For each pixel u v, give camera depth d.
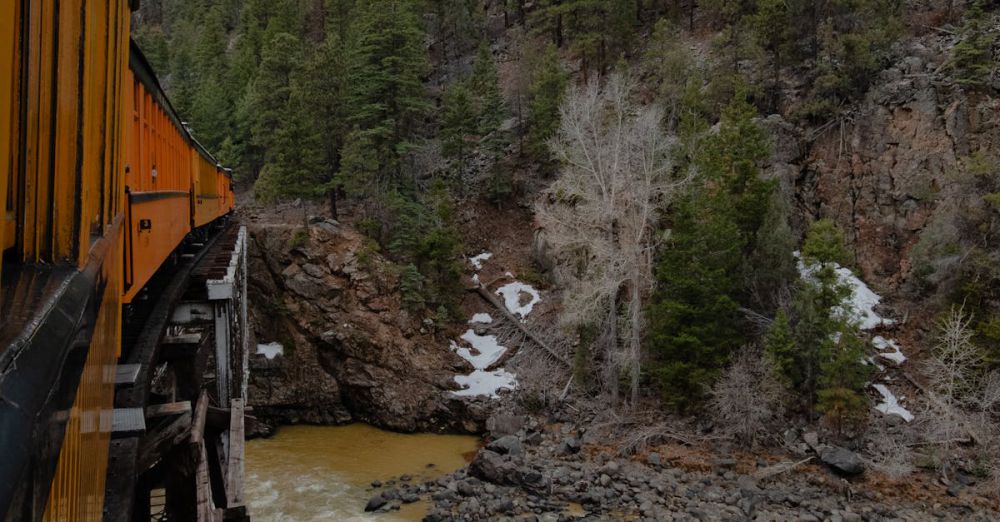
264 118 40.88
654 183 27.08
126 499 3.81
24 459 0.82
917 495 18.66
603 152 25.61
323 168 34.09
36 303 1.33
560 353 29.33
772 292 26.28
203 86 54.62
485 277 35.19
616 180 24.89
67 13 1.94
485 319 32.47
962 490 18.80
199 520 6.17
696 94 33.41
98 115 2.60
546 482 19.34
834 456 20.05
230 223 32.97
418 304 30.70
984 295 24.02
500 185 39.00
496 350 30.45
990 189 25.69
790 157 32.91
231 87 52.12
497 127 39.41
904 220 29.30
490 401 27.11
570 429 24.44
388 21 39.97
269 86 41.81
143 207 7.08
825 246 22.45
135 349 6.86
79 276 1.78
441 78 51.47
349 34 48.81
